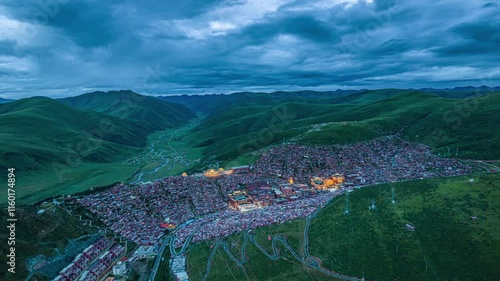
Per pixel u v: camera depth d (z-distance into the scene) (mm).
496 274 140000
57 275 169750
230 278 165500
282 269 166250
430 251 159625
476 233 163250
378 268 156250
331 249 176625
